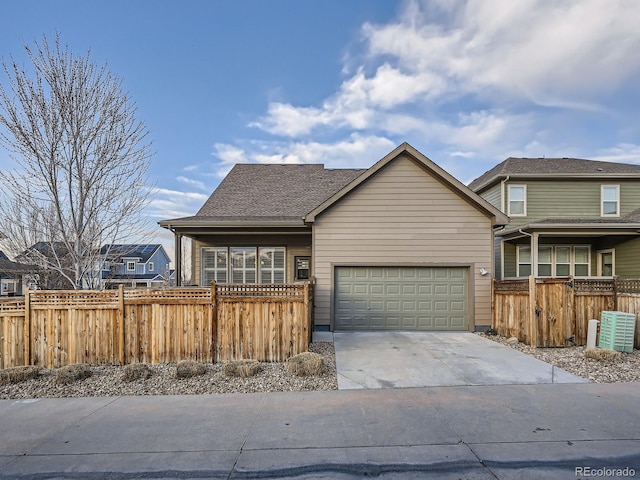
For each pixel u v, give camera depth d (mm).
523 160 17750
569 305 8297
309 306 8312
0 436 4020
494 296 10094
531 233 13523
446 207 10531
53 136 8219
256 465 3357
